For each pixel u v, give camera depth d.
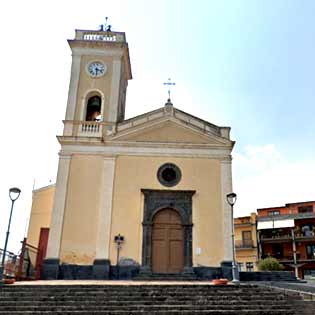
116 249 17.34
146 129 19.55
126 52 22.11
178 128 19.66
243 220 41.72
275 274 17.52
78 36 21.80
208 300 10.12
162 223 18.09
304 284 14.59
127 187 18.45
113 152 19.02
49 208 21.22
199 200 18.31
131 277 16.89
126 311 9.18
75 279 16.69
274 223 40.72
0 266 12.63
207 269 17.06
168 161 19.00
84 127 19.70
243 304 9.87
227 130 19.64
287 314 9.19
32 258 19.11
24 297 10.14
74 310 9.30
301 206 43.97
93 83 20.78
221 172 18.84
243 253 39.78
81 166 18.78
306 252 38.69
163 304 9.80
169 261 17.44
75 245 17.34
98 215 17.88
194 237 17.64
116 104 20.22
